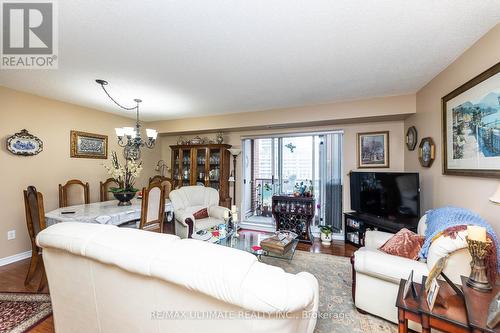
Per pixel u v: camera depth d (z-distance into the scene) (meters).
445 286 1.39
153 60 2.13
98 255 1.08
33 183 3.06
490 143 1.61
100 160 3.91
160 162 5.30
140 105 3.64
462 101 1.94
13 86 2.79
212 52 1.99
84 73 2.41
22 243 2.96
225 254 0.95
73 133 3.52
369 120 3.56
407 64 2.21
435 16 1.50
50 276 1.39
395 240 1.94
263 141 4.79
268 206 4.84
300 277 0.93
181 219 3.04
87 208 2.82
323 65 2.24
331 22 1.56
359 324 1.75
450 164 2.14
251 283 0.82
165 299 1.01
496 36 1.59
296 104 3.60
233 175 4.68
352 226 3.57
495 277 1.39
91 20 1.54
